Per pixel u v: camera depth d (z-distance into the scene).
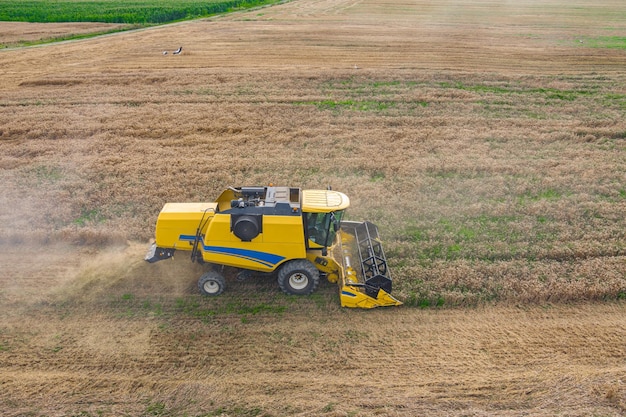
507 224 13.15
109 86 25.09
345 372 8.61
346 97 23.77
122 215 13.32
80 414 7.75
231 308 10.03
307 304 10.16
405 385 8.35
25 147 17.83
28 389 8.13
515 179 15.83
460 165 16.53
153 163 16.69
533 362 8.87
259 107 22.25
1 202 13.92
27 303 10.08
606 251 11.91
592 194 14.97
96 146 18.08
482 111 22.17
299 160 17.02
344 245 11.42
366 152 17.70
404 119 20.91
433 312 10.07
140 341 9.18
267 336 9.34
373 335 9.42
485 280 10.80
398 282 10.75
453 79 26.78
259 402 8.01
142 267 11.31
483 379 8.49
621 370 8.66
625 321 9.87
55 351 8.92
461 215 13.58
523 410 7.89
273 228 9.65
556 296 10.41
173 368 8.63
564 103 23.30
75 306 10.02
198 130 19.75
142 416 7.75
